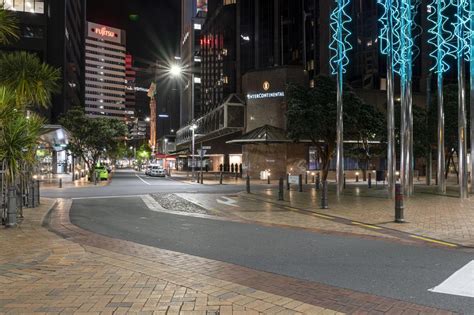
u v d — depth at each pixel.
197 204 18.78
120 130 48.00
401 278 6.64
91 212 15.82
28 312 4.94
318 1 62.84
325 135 27.23
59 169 64.25
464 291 5.95
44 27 65.38
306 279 6.59
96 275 6.55
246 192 25.61
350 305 5.35
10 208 11.37
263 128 44.19
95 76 196.62
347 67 58.53
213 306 5.18
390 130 20.17
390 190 20.27
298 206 17.30
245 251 8.71
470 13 21.33
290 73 45.94
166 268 7.13
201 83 111.50
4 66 12.42
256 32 80.81
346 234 10.79
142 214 15.21
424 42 58.09
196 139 74.25
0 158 11.11
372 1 56.38
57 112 66.44
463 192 20.12
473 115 21.52
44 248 8.51
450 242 9.72
